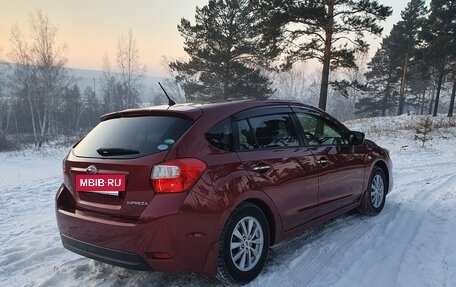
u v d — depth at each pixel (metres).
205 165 3.20
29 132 50.88
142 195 3.10
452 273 3.75
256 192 3.56
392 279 3.65
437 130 22.81
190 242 3.09
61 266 4.02
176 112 3.45
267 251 3.77
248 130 3.74
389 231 4.93
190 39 29.94
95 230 3.27
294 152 4.12
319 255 4.20
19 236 5.09
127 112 3.75
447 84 54.97
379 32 20.17
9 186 8.90
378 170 5.71
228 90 29.77
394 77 50.84
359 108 61.81
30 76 42.47
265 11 21.92
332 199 4.68
